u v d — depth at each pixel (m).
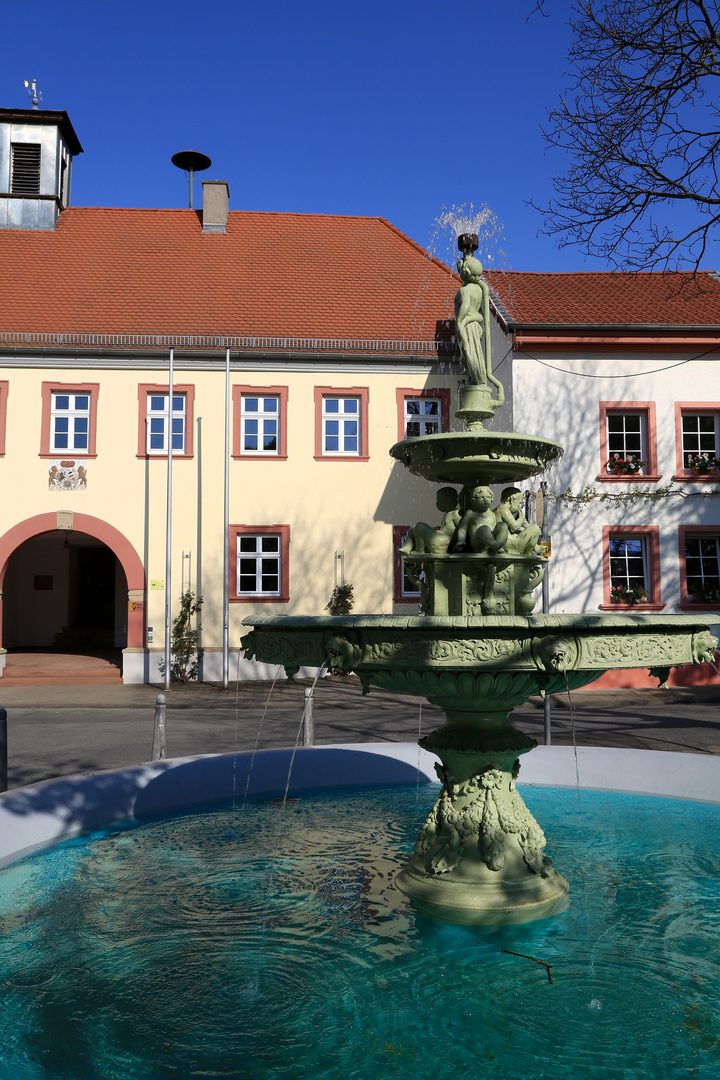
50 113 25.67
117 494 21.64
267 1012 3.46
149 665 21.14
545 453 5.13
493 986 3.70
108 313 22.80
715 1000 3.56
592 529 20.34
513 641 4.15
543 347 20.28
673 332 20.39
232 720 14.14
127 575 21.47
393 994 3.63
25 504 21.42
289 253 26.03
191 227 26.69
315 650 4.55
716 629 20.08
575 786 7.53
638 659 4.25
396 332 23.14
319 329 22.97
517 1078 2.98
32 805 5.96
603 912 4.63
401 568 22.28
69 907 4.68
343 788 7.71
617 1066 3.05
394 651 4.30
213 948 4.12
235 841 5.98
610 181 10.91
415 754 8.11
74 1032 3.31
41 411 21.61
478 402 5.26
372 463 22.41
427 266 25.95
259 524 21.92
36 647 27.27
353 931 4.36
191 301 23.59
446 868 4.81
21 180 25.75
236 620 21.69
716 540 20.91
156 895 4.88
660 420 20.61
